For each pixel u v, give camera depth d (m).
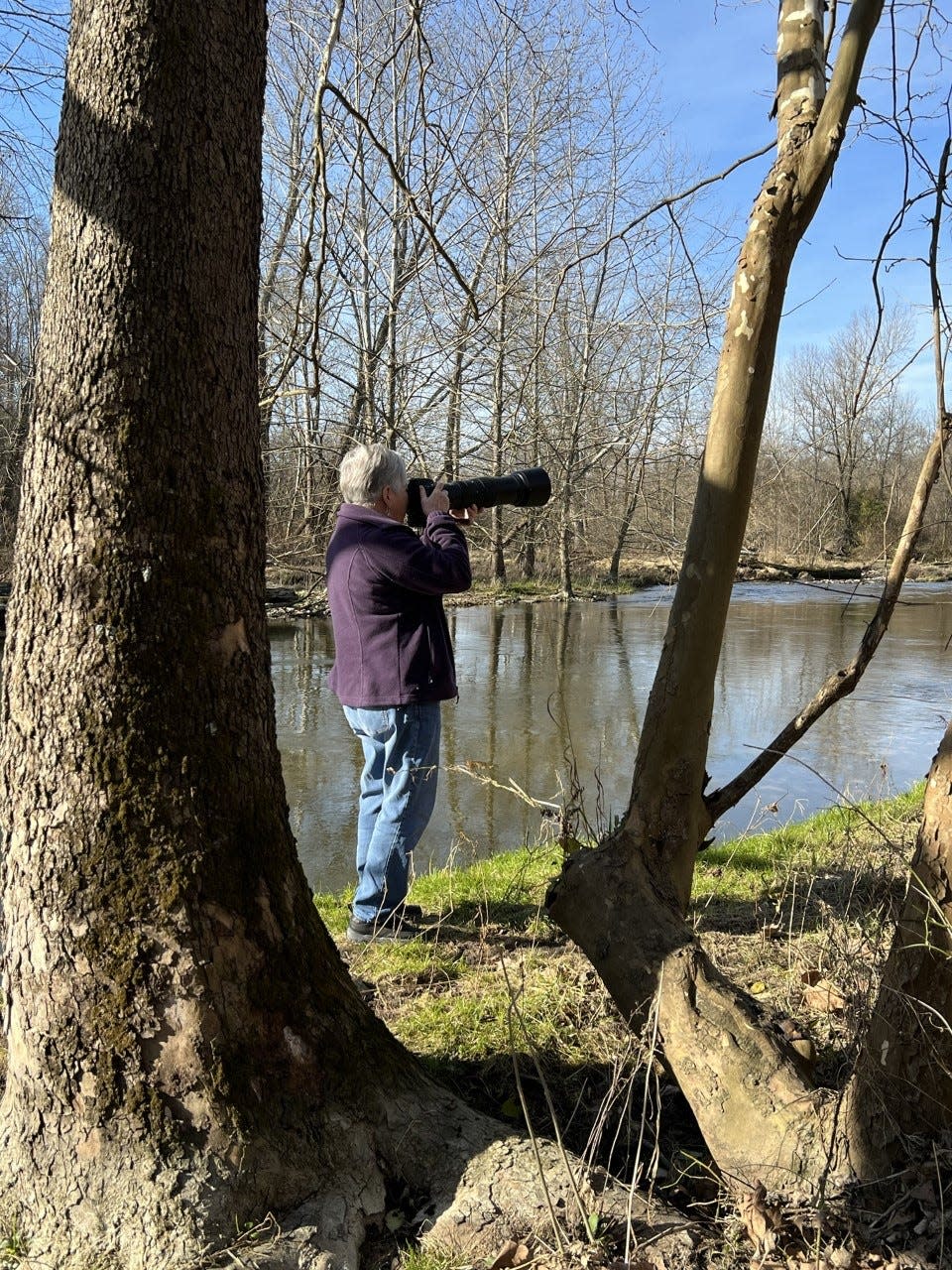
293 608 18.77
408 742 3.53
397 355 8.97
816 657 15.55
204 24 1.90
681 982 2.23
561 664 15.00
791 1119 2.05
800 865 4.67
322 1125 2.03
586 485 11.09
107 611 1.89
